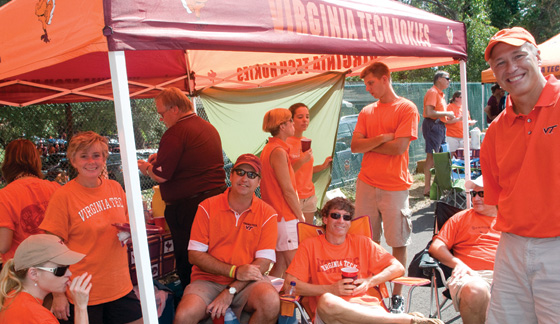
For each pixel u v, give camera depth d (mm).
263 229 3254
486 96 17234
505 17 23078
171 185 3555
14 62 2461
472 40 18547
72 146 2678
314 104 5898
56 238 2197
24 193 3023
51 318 2041
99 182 2840
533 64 2121
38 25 2279
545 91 2098
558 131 2039
